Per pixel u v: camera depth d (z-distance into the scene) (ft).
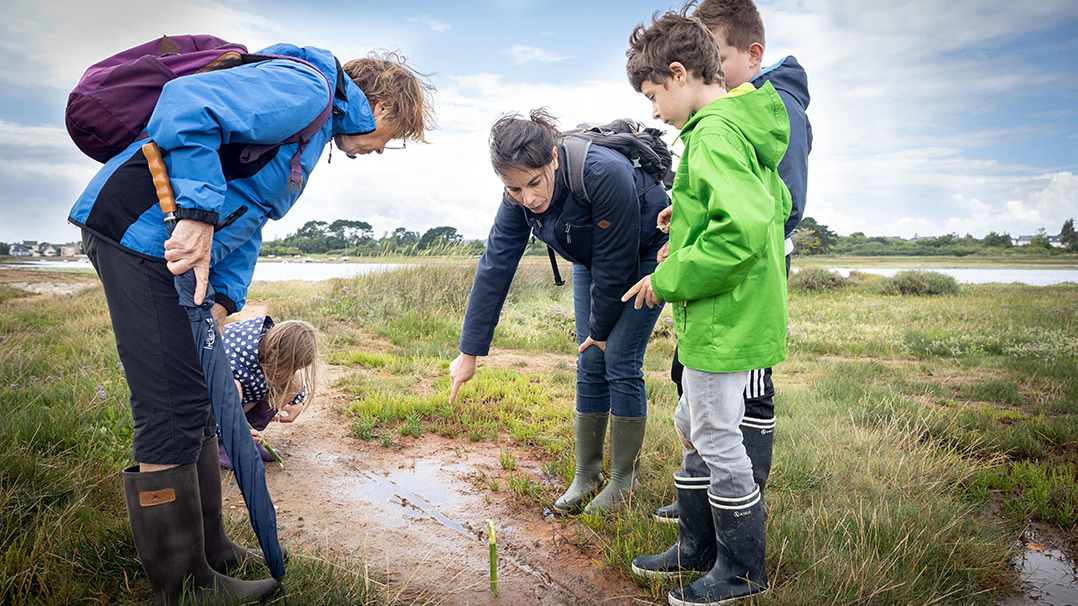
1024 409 16.92
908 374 22.56
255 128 5.86
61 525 7.63
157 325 5.80
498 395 16.71
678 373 8.09
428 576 8.07
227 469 11.05
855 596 7.11
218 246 6.38
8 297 41.27
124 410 12.04
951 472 11.22
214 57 6.37
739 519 7.00
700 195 6.44
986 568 8.13
